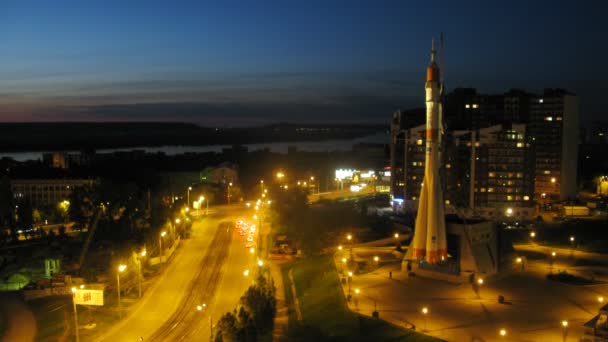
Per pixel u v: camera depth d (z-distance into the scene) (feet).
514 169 567.59
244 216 611.47
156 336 280.10
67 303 330.13
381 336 255.29
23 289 349.20
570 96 654.94
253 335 262.06
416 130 582.76
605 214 592.19
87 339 277.03
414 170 586.45
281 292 348.18
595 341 228.02
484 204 573.33
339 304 298.15
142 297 339.57
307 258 419.54
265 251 449.48
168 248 449.89
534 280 333.21
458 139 570.87
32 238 513.04
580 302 292.61
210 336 267.59
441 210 337.31
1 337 278.87
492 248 346.13
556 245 435.53
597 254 402.52
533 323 262.67
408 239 463.01
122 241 458.91
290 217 569.64
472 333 252.42
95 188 552.82
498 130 565.12
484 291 313.12
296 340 268.82
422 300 300.40
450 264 335.06
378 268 366.43
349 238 428.15
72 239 498.28
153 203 569.64
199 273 390.42
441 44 338.13
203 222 578.25
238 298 335.88
